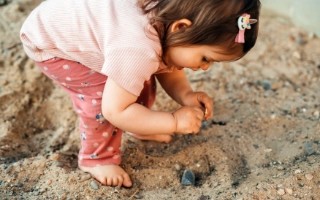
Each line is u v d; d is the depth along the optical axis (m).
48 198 0.97
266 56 1.57
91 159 1.04
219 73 1.46
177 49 0.87
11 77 1.38
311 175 0.98
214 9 0.82
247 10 0.84
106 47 0.86
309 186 0.96
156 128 0.91
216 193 0.98
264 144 1.15
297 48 1.62
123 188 1.02
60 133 1.21
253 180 1.01
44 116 1.28
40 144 1.18
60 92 1.36
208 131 1.20
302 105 1.30
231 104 1.32
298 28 1.75
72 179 1.02
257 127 1.21
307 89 1.40
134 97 0.87
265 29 1.74
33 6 1.81
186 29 0.84
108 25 0.88
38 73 1.41
